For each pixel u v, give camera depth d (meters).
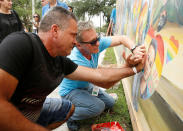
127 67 1.62
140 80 1.76
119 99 2.79
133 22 2.48
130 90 2.43
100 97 2.32
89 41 1.78
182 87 0.84
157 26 1.28
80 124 2.22
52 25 1.07
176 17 0.94
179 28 0.90
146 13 1.67
